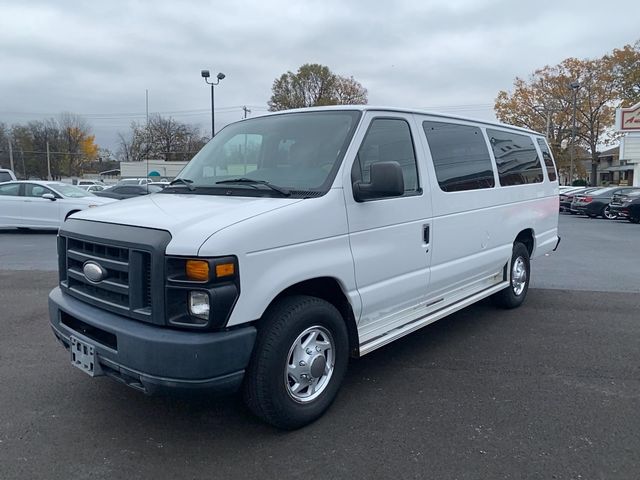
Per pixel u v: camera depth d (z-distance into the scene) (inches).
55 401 155.5
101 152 3895.2
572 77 1973.4
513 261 249.4
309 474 119.7
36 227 589.9
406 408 152.3
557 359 193.0
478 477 118.6
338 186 143.1
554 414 149.0
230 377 119.1
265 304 123.6
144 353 115.9
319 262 136.5
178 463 123.9
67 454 127.0
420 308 184.7
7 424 141.4
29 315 248.7
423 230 174.7
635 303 276.2
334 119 160.4
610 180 2802.7
